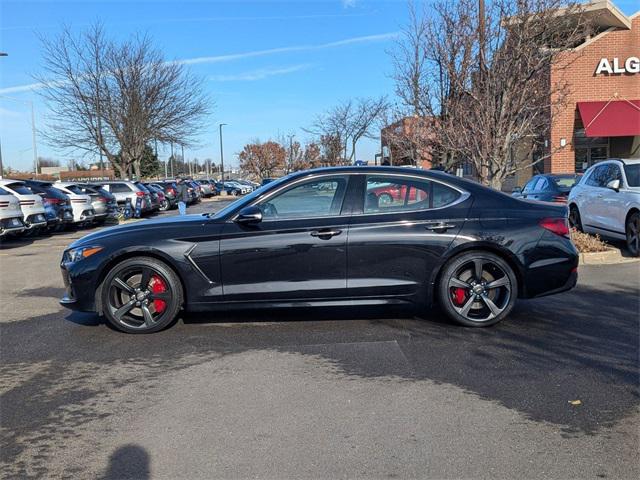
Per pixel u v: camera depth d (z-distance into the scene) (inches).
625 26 810.8
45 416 155.9
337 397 164.2
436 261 224.5
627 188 394.6
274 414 153.9
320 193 230.1
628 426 143.3
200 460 130.7
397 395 164.7
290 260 223.0
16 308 288.5
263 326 239.0
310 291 224.1
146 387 175.0
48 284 361.7
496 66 380.2
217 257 223.0
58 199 703.7
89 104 1262.3
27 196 611.2
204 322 246.5
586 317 242.8
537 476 121.4
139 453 134.6
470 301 227.6
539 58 380.2
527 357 194.7
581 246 389.7
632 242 382.6
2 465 130.4
